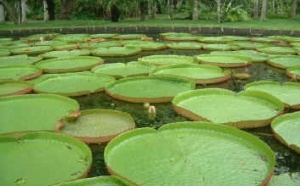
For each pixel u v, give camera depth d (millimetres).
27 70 6469
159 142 3518
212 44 8938
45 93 5133
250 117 4203
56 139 3568
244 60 7035
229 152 3342
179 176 2979
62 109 4484
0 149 3396
